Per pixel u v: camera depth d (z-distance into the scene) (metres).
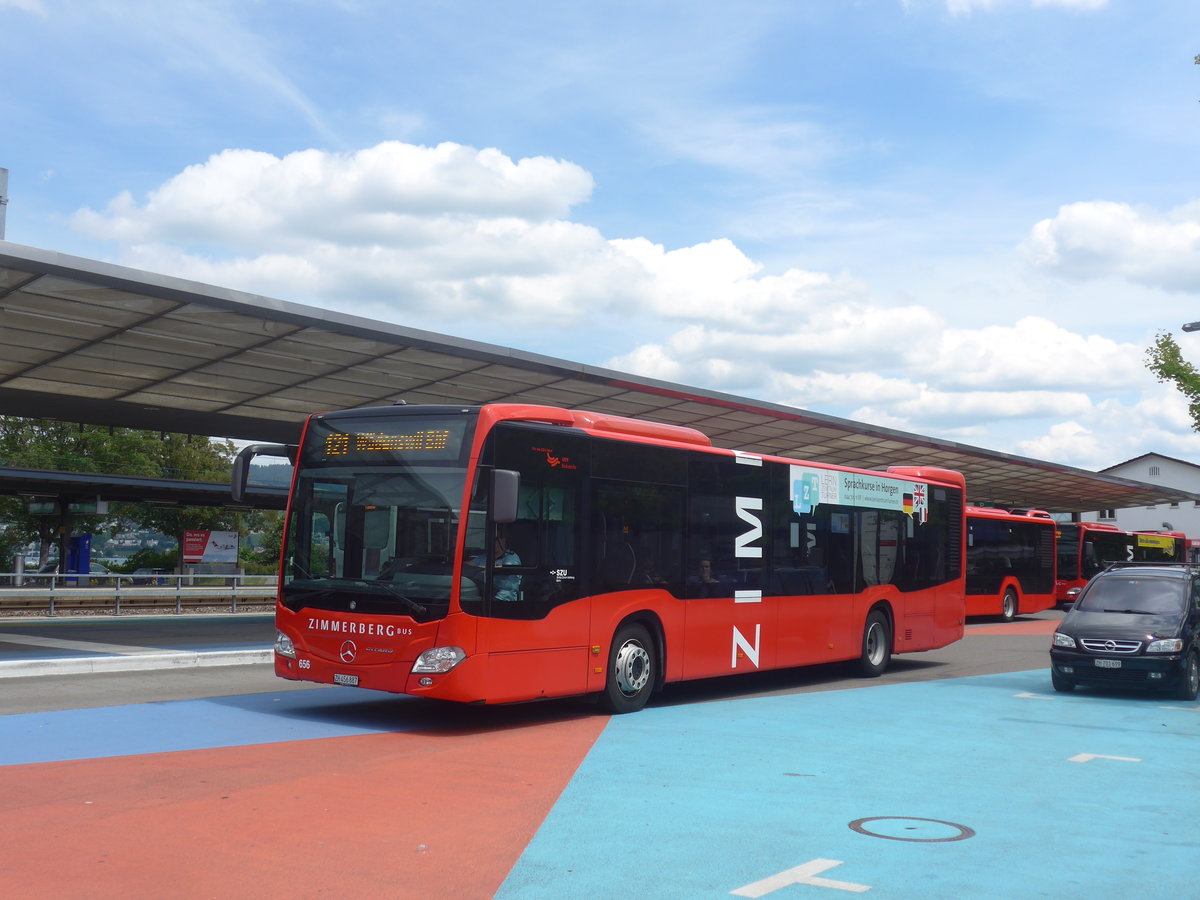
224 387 25.02
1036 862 6.56
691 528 13.91
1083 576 43.56
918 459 39.88
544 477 11.91
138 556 47.91
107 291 17.39
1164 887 6.10
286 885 5.83
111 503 54.16
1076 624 15.67
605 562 12.55
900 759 9.91
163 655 16.64
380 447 11.72
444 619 10.87
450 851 6.53
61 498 34.03
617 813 7.57
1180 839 7.20
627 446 13.02
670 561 13.53
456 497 11.10
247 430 30.86
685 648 13.68
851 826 7.34
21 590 26.92
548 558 11.86
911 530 18.78
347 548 11.69
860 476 17.50
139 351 21.53
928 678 17.58
